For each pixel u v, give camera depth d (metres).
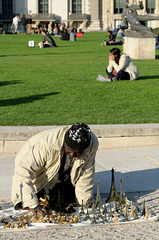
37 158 4.64
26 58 22.41
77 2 75.06
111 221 4.72
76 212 5.00
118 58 14.07
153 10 74.75
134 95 11.85
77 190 5.09
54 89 12.66
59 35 49.84
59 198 4.95
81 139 4.36
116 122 8.82
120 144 8.15
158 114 9.63
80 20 74.56
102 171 6.65
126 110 10.08
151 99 11.38
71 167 4.90
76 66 18.48
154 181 6.18
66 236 4.32
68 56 23.55
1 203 5.26
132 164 7.04
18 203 4.76
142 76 15.25
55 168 4.75
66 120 8.99
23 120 8.96
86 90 12.48
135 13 23.72
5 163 7.17
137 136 8.18
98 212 5.00
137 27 22.78
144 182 6.13
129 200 5.43
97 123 8.77
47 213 4.77
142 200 5.44
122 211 4.93
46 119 9.10
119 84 13.43
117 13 75.69
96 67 18.12
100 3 75.50
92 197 5.19
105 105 10.63
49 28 73.44
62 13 74.44
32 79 14.59
